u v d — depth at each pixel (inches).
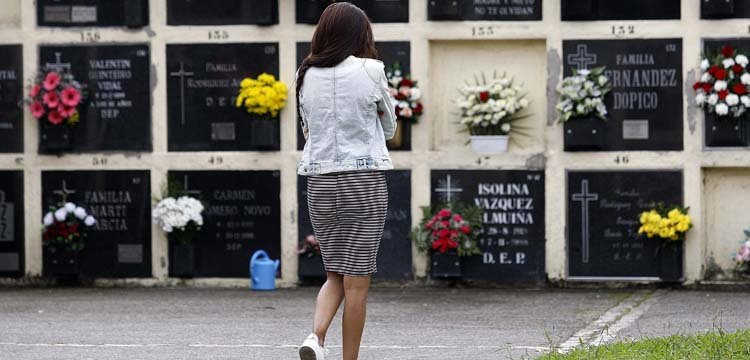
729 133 545.3
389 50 565.0
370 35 328.8
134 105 575.8
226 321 458.3
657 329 426.9
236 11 570.3
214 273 575.2
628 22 550.9
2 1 582.9
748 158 544.1
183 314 478.9
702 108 547.2
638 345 353.4
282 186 570.9
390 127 327.0
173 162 574.2
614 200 554.3
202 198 574.9
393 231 565.9
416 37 563.2
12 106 579.8
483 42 569.3
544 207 558.3
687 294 532.1
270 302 516.7
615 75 553.0
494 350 383.6
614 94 553.0
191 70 573.0
